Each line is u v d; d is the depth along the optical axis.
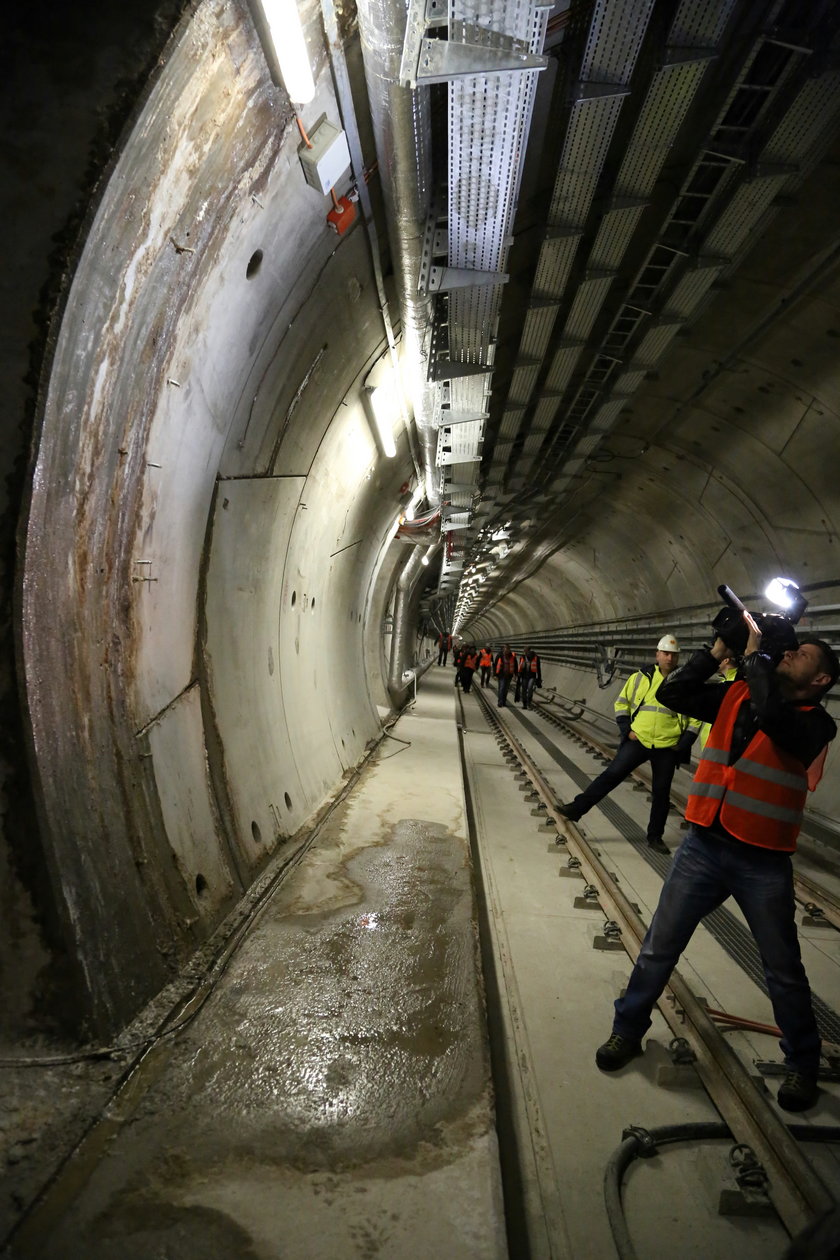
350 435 6.82
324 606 8.39
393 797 7.59
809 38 4.15
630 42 3.75
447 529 14.04
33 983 2.56
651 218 6.20
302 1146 2.29
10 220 2.29
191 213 2.88
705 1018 3.54
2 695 2.45
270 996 3.21
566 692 28.11
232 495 4.57
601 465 12.89
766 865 3.06
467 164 3.84
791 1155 2.53
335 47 3.18
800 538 10.13
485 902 5.46
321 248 4.23
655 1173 2.68
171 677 3.80
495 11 2.88
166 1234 1.90
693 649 14.83
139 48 2.20
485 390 6.89
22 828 2.51
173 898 3.37
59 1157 2.14
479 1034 3.05
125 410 2.97
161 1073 2.57
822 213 5.71
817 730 2.97
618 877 6.32
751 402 8.69
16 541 2.42
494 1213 2.08
